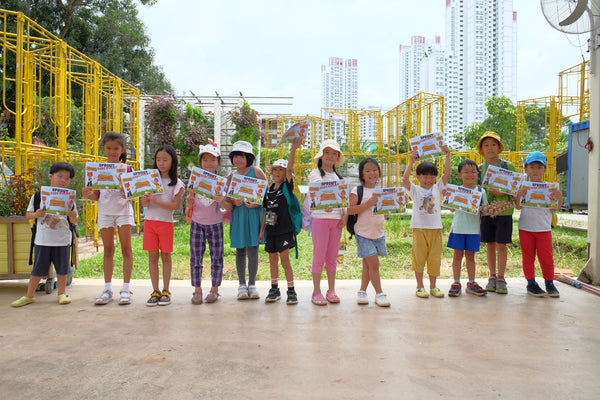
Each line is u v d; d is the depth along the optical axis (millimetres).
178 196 4188
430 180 4348
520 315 3592
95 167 4027
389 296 4312
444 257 8398
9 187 4625
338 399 2086
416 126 14695
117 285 4820
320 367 2475
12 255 4426
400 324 3332
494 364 2525
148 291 4535
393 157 16250
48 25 18328
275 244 4102
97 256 7859
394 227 11258
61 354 2674
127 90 12203
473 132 23781
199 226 4125
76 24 19125
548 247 4301
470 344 2869
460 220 4383
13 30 16047
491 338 2992
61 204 3926
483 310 3756
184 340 2939
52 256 4012
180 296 4332
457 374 2383
